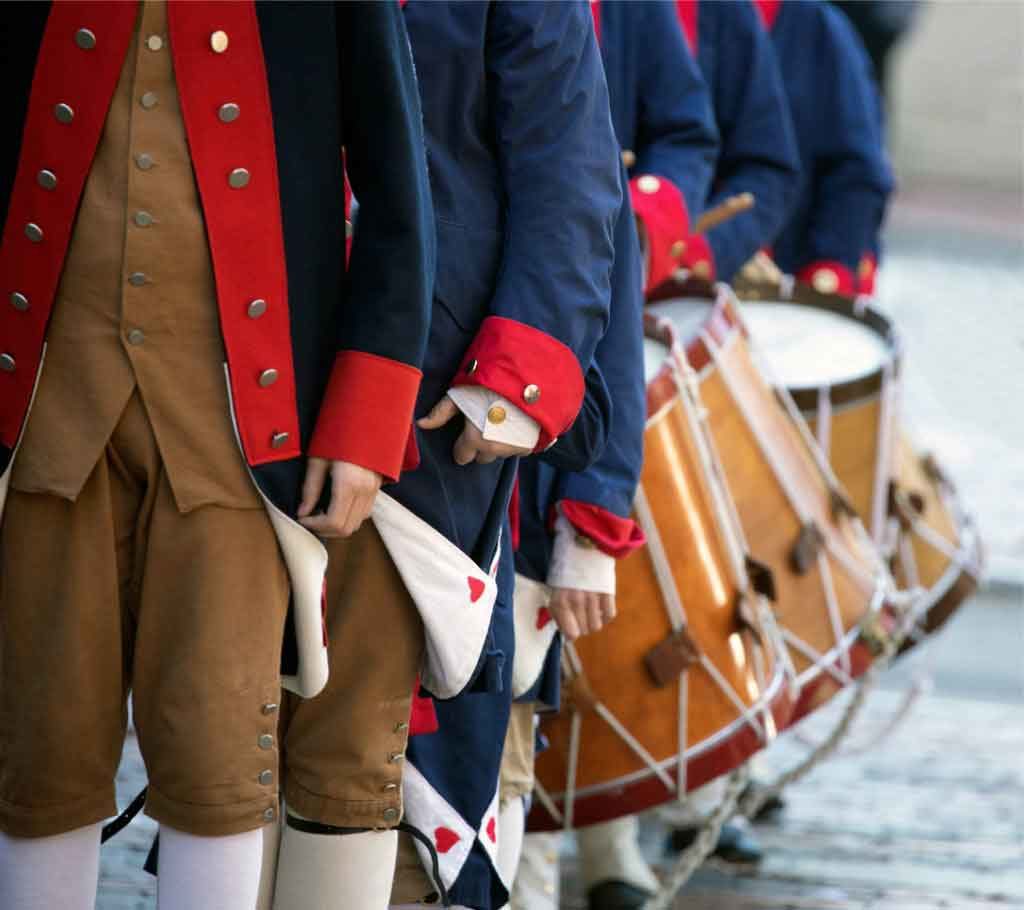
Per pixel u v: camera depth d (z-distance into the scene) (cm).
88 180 631
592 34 750
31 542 660
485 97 735
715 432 1017
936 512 1267
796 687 1041
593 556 830
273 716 670
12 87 630
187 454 646
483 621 720
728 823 1206
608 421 771
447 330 721
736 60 1289
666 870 1191
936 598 1244
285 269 650
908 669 1745
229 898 672
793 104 1465
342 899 734
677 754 947
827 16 1467
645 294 1096
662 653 936
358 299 663
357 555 711
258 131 638
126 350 636
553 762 944
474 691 743
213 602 655
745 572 977
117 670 672
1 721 678
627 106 1173
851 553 1102
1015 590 1958
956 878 1212
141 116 627
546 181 727
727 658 955
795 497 1058
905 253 3575
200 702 656
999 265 3512
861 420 1176
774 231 1296
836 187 1469
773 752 1440
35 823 673
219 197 634
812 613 1062
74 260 635
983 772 1431
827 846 1256
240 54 631
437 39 722
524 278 719
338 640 715
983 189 4303
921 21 4609
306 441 663
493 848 800
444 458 718
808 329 1264
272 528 664
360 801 727
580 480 823
